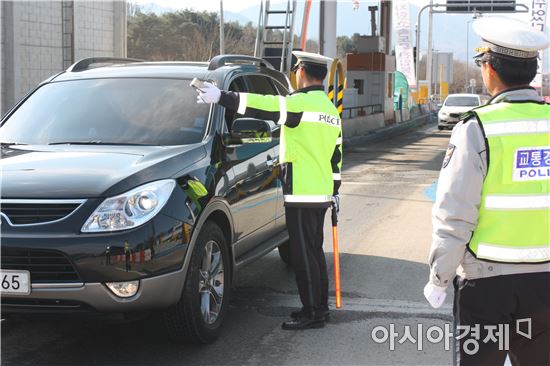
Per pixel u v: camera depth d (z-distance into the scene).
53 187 4.06
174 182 4.29
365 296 5.76
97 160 4.43
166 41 35.03
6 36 13.73
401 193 11.65
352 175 14.19
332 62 16.22
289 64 17.69
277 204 5.99
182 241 4.18
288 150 4.90
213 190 4.60
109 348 4.55
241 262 5.18
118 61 6.52
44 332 4.88
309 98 4.87
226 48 34.72
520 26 2.72
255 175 5.41
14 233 3.91
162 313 4.35
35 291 3.89
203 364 4.29
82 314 3.97
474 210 2.66
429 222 9.04
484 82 2.83
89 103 5.38
